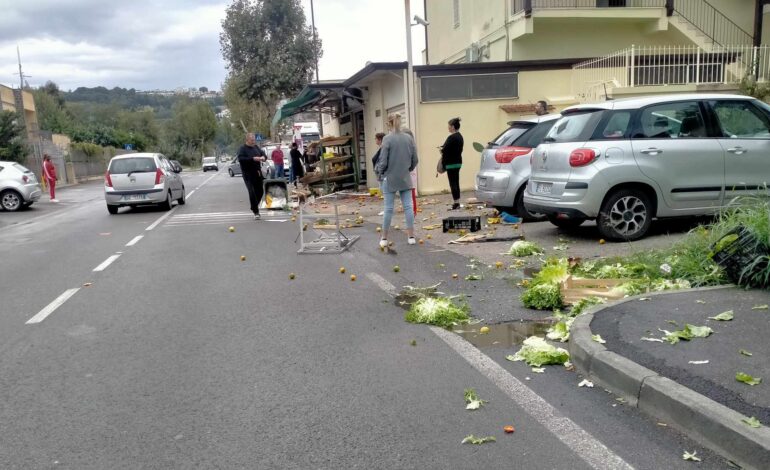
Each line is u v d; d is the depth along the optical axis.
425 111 17.20
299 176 24.14
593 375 4.28
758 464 3.03
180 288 7.73
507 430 3.58
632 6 18.67
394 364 4.75
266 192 17.95
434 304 5.88
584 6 18.70
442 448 3.44
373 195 19.41
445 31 25.31
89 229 14.72
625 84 15.79
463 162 17.56
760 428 3.14
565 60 17.59
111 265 9.54
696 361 4.01
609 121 8.49
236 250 10.51
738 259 5.65
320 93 22.88
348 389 4.32
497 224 11.30
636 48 18.66
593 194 8.34
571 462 3.23
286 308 6.53
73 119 82.06
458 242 9.69
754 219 5.82
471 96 17.33
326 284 7.56
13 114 35.12
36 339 5.79
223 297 7.16
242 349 5.27
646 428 3.55
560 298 5.94
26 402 4.33
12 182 21.55
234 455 3.48
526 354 4.70
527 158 10.82
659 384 3.72
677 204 8.54
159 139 94.50
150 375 4.75
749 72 15.67
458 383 4.33
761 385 3.60
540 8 17.67
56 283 8.34
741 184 8.62
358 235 11.38
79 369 4.95
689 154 8.47
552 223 10.50
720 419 3.27
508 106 17.17
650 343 4.39
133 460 3.47
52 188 25.47
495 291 6.70
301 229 9.93
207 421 3.92
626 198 8.48
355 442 3.56
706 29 19.25
